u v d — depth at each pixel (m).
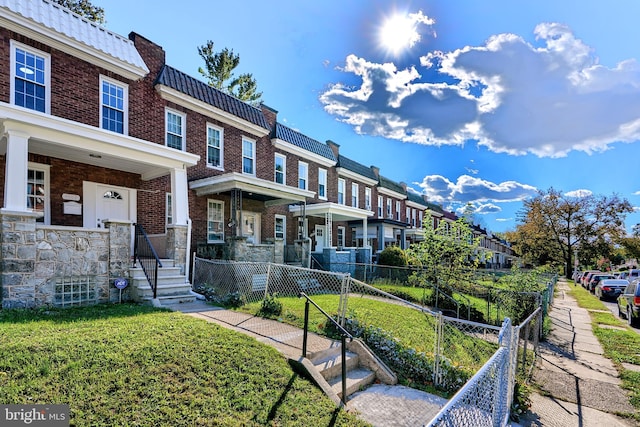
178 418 2.94
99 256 7.41
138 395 3.15
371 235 25.00
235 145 14.39
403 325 7.64
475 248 11.88
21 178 6.55
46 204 9.01
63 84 9.09
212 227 13.26
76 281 7.02
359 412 4.05
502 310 11.14
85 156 8.91
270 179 16.27
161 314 5.93
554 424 4.27
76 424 2.65
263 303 7.25
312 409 3.60
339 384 4.70
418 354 5.70
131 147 8.52
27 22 8.34
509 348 4.19
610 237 38.72
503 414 3.85
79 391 3.04
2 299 6.01
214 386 3.56
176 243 9.27
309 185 19.12
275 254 13.14
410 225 29.33
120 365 3.58
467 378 5.22
